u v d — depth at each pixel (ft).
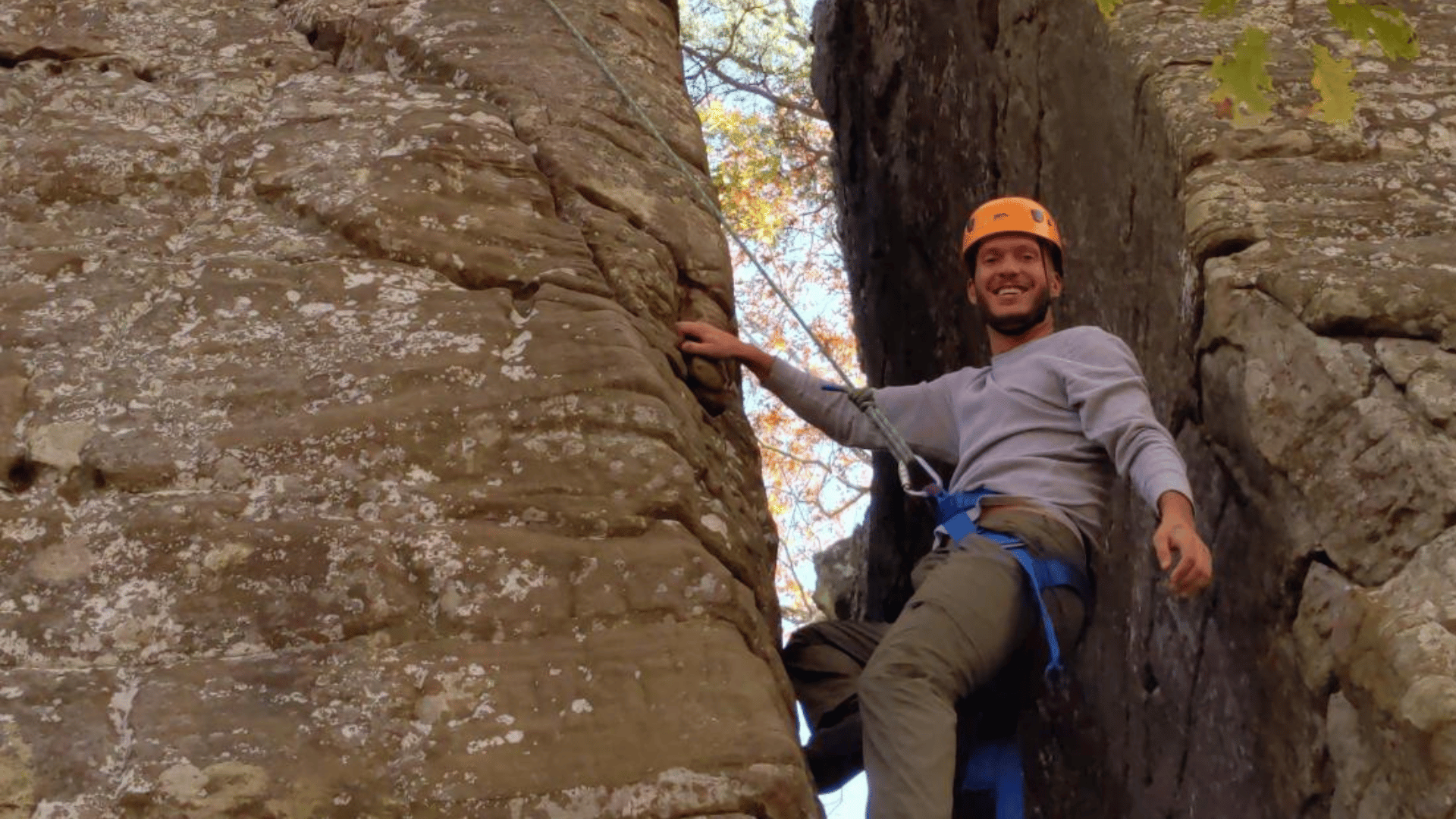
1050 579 11.16
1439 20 14.88
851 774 12.53
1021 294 12.89
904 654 10.70
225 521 9.89
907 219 24.26
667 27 16.25
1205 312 12.89
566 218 12.86
